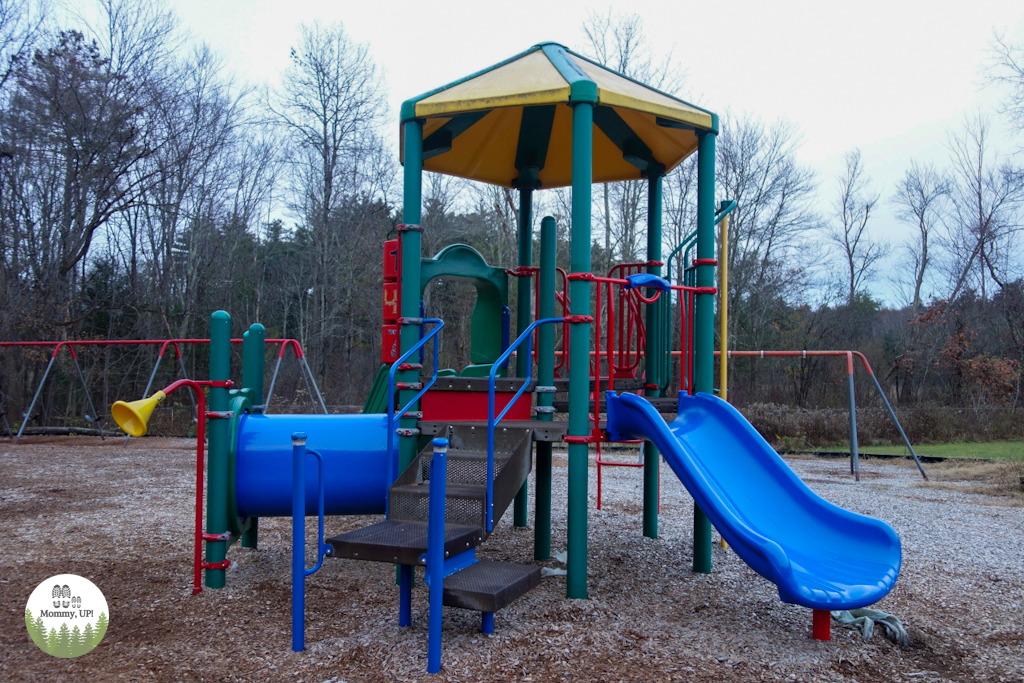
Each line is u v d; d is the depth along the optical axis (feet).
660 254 19.54
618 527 21.66
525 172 21.15
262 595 14.15
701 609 13.46
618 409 14.87
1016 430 56.70
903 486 32.35
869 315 103.86
